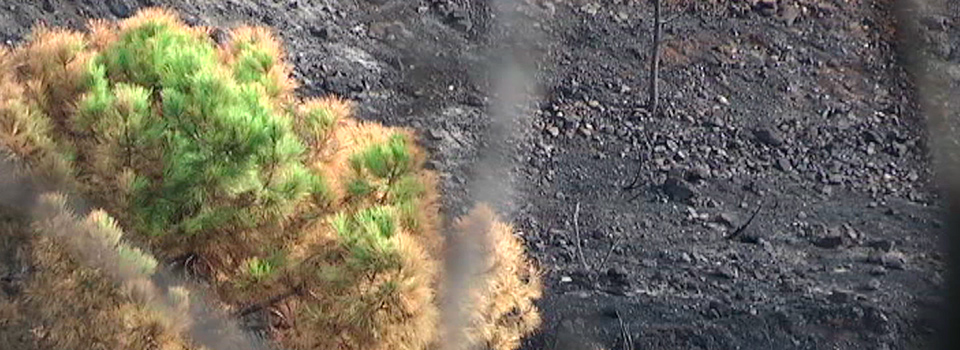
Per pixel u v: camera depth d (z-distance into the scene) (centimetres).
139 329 688
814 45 1587
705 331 1001
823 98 1504
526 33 1559
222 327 721
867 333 999
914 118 1441
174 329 694
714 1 1647
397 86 1447
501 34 1555
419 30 1538
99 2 1388
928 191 1315
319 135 770
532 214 1254
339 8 1550
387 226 721
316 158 772
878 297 1064
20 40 1288
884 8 1565
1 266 691
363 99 1412
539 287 817
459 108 1430
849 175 1366
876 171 1372
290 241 748
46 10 1345
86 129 729
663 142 1411
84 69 752
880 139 1423
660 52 1564
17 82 762
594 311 1030
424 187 777
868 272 1133
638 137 1416
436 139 1366
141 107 728
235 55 816
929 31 1412
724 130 1443
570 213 1263
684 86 1513
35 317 687
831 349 980
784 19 1620
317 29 1498
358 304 713
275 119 739
